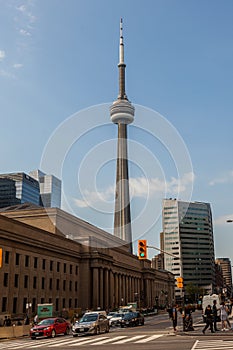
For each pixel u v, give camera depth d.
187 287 163.62
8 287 60.00
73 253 84.06
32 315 64.12
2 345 25.61
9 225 61.56
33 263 68.31
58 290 76.25
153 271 140.00
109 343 22.98
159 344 20.91
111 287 97.75
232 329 28.45
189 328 30.28
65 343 24.59
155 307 112.31
